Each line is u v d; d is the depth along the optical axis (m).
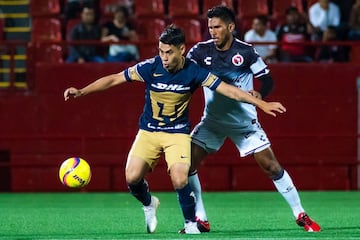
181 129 27.11
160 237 26.97
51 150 50.69
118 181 50.88
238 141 28.84
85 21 51.84
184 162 26.81
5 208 40.66
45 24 55.75
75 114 50.56
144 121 27.36
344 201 44.12
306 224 29.02
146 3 56.62
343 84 50.88
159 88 26.62
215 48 28.08
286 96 50.69
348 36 53.72
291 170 51.12
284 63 50.78
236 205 42.00
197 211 29.11
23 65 55.78
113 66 50.19
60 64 50.31
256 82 48.78
